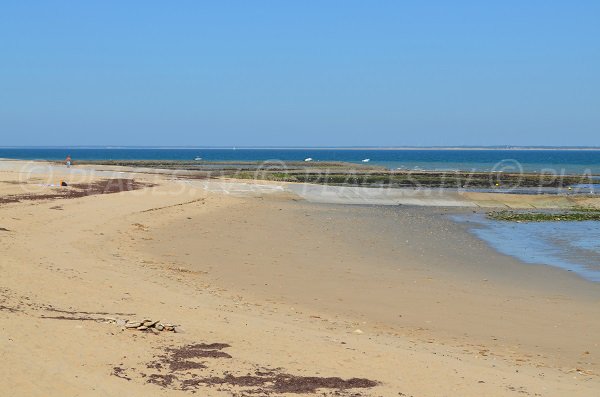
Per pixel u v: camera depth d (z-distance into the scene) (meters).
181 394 8.92
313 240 28.08
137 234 27.47
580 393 10.26
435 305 16.97
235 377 9.84
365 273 21.03
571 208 44.47
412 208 44.09
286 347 11.73
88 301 14.34
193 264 21.67
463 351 12.87
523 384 10.51
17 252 19.58
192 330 12.49
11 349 9.76
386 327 14.73
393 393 9.61
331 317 15.48
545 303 17.45
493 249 27.11
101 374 9.31
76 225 27.64
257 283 19.09
